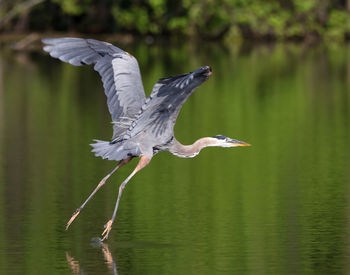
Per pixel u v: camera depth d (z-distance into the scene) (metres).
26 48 42.56
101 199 12.87
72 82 30.03
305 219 11.49
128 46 43.88
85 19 47.12
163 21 47.88
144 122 9.34
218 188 13.55
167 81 8.37
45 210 12.11
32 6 45.88
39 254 9.93
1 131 19.62
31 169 15.23
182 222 11.38
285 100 24.92
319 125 20.33
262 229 11.00
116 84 9.74
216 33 49.12
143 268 9.36
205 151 17.23
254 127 20.03
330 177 14.34
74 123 20.77
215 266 9.42
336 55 39.88
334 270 9.26
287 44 47.41
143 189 13.58
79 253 9.97
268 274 9.12
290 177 14.39
